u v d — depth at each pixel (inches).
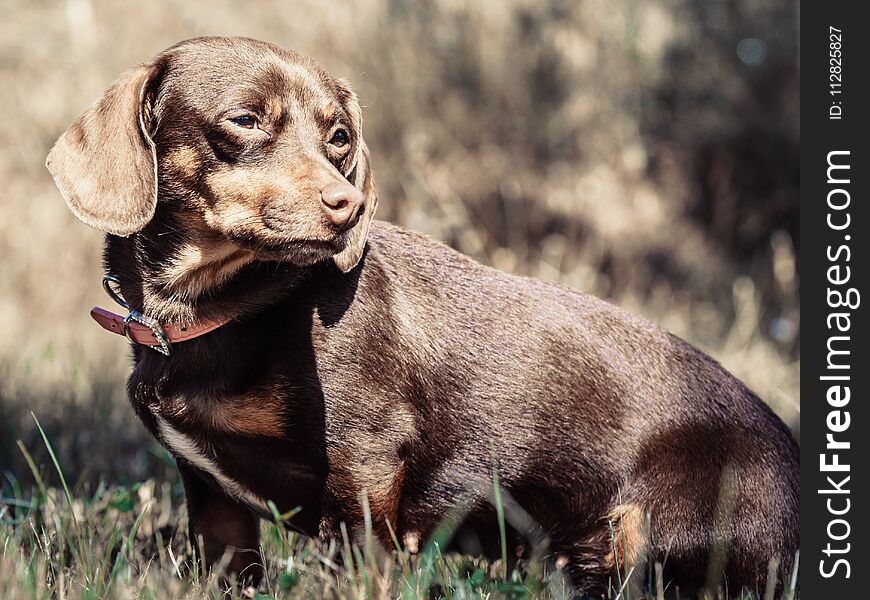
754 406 190.7
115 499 204.8
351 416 162.4
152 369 165.6
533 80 487.2
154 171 158.9
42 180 455.2
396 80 470.3
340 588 159.8
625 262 465.7
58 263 428.5
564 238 464.8
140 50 478.0
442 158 465.7
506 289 181.8
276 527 192.7
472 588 164.7
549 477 179.2
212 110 160.2
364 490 164.2
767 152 501.0
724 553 180.1
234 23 484.1
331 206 153.2
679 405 183.0
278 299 161.0
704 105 502.9
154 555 179.0
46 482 225.1
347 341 162.6
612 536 175.3
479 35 489.1
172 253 163.9
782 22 514.6
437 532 177.6
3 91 478.9
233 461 166.7
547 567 185.9
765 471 184.4
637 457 180.5
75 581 160.7
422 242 180.7
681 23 515.8
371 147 458.6
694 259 471.5
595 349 182.4
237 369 161.0
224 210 159.9
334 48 474.0
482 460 175.9
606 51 499.8
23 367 309.7
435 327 172.9
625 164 485.4
